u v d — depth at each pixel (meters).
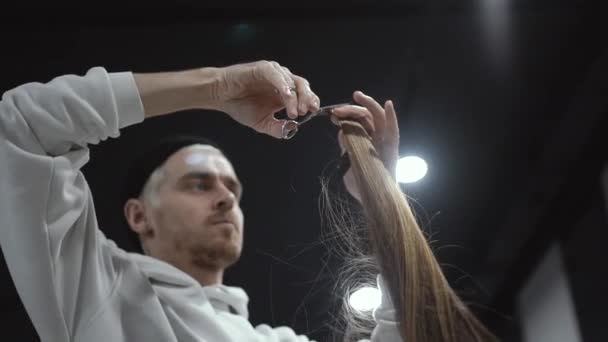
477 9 3.29
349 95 3.46
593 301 3.77
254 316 3.16
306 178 3.32
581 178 3.87
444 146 3.70
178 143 2.06
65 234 1.48
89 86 1.50
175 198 1.95
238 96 1.55
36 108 1.46
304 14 3.25
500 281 4.23
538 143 3.78
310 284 3.05
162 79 1.54
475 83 3.51
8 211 1.43
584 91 3.54
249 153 3.33
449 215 3.94
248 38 3.31
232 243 1.93
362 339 1.64
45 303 1.44
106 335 1.51
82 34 3.23
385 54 3.39
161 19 3.21
